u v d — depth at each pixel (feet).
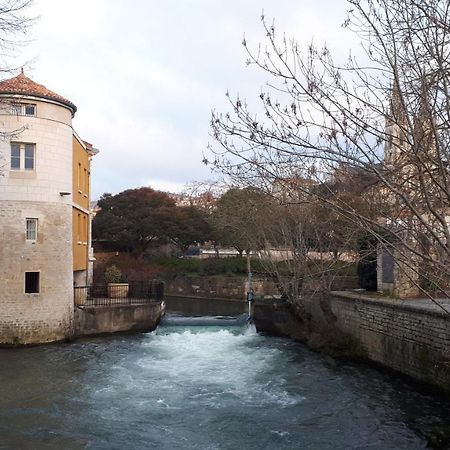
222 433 38.83
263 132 19.57
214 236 158.30
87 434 37.93
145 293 90.33
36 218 68.23
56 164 70.38
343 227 42.63
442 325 46.24
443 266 18.13
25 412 42.19
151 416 42.37
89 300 82.84
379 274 73.10
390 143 20.12
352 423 41.06
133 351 67.41
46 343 68.13
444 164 19.17
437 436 37.06
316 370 58.70
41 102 69.21
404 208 21.89
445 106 18.66
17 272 66.54
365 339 62.08
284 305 81.71
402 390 49.90
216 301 140.26
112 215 164.35
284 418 42.29
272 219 72.54
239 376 56.18
